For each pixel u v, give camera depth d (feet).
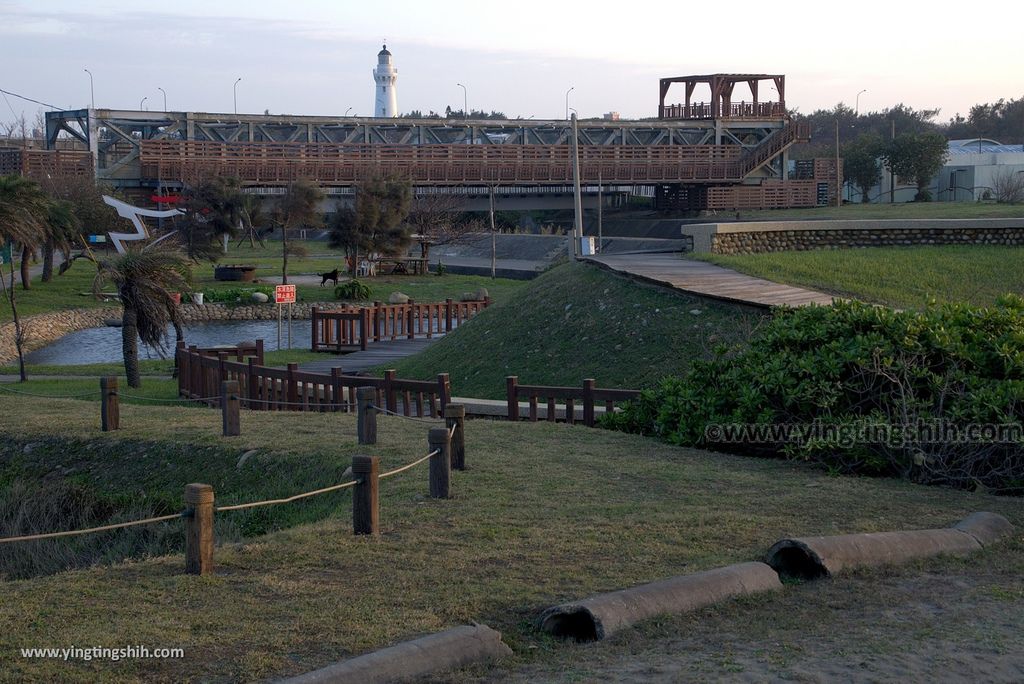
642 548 24.94
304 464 39.88
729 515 28.14
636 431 43.60
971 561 24.93
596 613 19.74
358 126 265.95
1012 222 92.68
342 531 26.94
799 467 35.45
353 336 107.24
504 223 309.42
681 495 30.83
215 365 66.59
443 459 30.55
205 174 219.00
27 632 19.38
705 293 67.15
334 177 242.78
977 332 36.11
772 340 40.14
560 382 65.21
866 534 25.04
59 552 34.96
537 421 48.16
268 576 22.94
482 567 23.54
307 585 22.29
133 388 80.07
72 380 86.22
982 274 79.15
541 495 30.89
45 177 205.87
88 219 199.31
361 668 17.19
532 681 17.61
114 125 238.07
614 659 18.58
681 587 21.27
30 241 137.49
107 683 17.04
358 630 19.43
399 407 61.21
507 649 18.93
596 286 77.71
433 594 21.61
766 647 19.13
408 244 216.74
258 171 235.40
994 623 20.61
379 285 195.83
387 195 211.41
